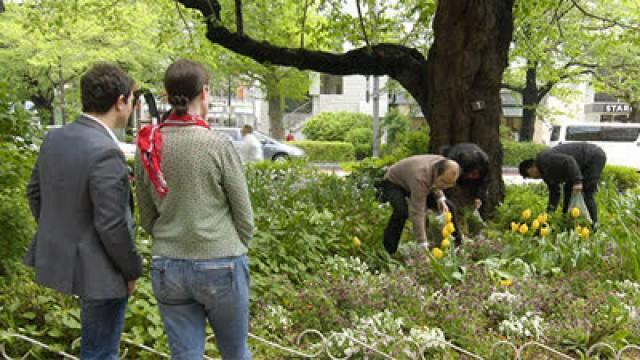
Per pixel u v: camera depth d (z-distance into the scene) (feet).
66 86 88.58
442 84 29.89
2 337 12.47
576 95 90.38
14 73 73.72
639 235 22.89
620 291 18.86
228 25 38.78
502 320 16.78
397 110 94.32
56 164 9.62
